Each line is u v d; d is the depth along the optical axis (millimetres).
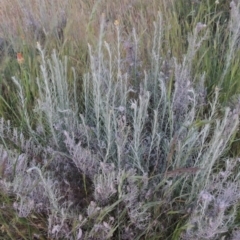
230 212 1337
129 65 1900
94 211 1279
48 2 2736
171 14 2418
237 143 1625
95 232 1292
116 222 1333
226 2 2518
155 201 1347
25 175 1379
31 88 1833
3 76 1963
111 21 2453
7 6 2699
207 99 1845
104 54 2010
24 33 2369
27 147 1552
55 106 1705
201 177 1354
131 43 1892
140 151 1494
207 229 1200
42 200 1360
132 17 2490
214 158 1275
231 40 1945
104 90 1684
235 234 1318
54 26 2340
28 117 1659
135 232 1379
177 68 1662
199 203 1285
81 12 2510
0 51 2213
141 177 1286
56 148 1614
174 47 2072
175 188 1447
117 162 1504
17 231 1293
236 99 1691
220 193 1405
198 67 1915
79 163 1408
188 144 1468
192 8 2387
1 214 1316
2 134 1561
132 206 1324
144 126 1658
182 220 1385
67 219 1355
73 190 1502
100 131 1639
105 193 1318
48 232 1312
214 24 2447
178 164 1406
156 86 1752
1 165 1305
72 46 2109
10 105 1909
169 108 1543
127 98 1765
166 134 1697
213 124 1642
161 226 1365
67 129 1591
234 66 1807
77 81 1945
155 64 1820
